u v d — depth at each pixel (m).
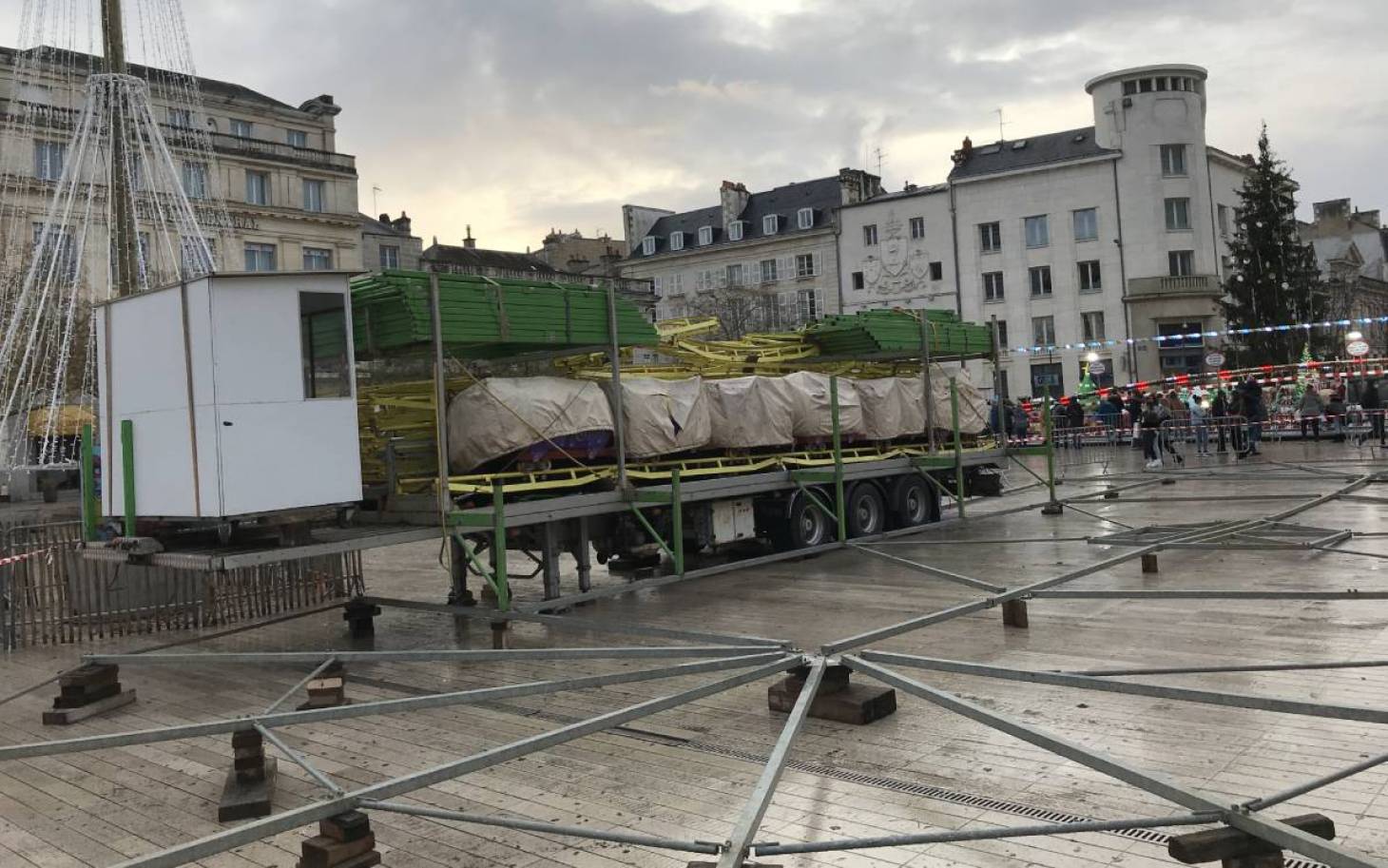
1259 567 10.20
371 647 9.19
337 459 8.65
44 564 9.95
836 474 12.86
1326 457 22.30
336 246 48.00
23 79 29.64
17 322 23.45
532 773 5.45
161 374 8.59
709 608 10.03
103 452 9.38
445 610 9.11
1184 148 50.56
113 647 9.62
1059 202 52.25
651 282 73.75
